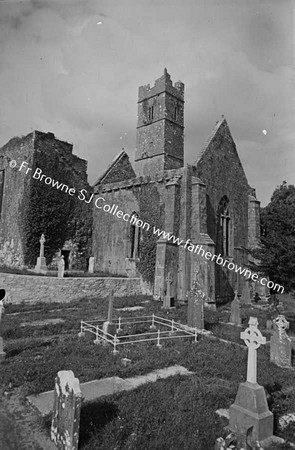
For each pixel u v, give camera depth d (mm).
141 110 37781
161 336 12328
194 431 5480
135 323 14195
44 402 6469
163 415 5953
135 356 9531
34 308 17125
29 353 9617
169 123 35812
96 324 13578
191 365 9031
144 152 36469
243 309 21094
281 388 7965
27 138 28000
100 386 7430
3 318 14508
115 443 5086
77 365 8516
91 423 5512
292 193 30766
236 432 5402
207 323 15312
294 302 24359
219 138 27234
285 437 5727
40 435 5465
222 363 9328
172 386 7344
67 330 12852
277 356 10000
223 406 6641
